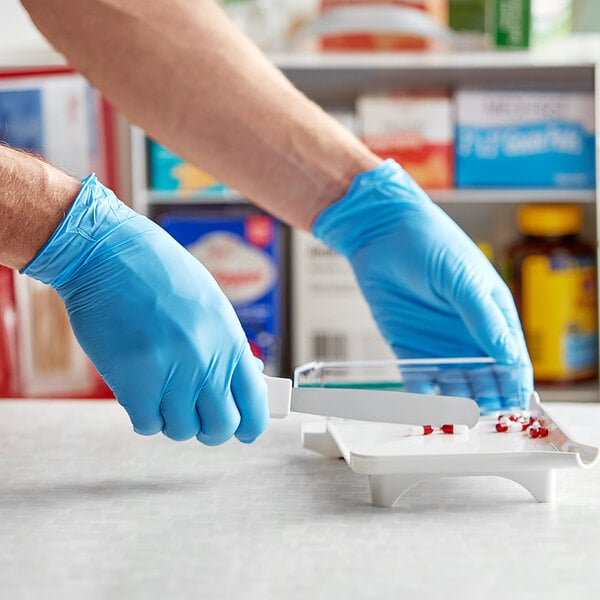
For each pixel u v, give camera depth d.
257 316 2.46
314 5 2.43
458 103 2.44
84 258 0.97
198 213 2.48
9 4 2.48
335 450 1.06
